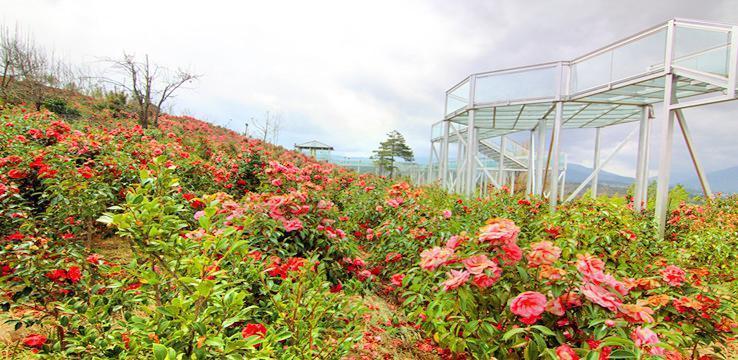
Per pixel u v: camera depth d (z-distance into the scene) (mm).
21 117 5617
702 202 8312
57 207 2576
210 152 8703
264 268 2006
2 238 2238
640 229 4156
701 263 4070
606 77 7172
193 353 1098
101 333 1326
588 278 1565
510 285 1802
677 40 5797
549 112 9594
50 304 1619
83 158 3467
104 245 3098
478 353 1792
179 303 1143
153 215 1342
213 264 1401
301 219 2846
